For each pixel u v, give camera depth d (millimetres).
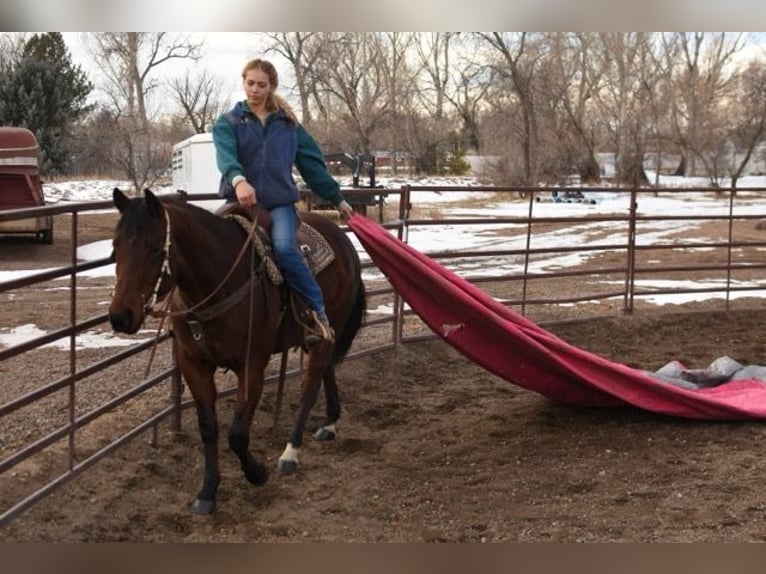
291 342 5023
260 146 4762
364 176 28609
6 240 17000
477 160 42875
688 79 38750
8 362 7223
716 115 37750
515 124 33156
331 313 5551
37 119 31016
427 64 44000
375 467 5391
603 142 37438
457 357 7977
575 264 14492
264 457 5484
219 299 4309
